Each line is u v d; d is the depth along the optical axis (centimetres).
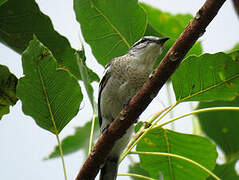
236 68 748
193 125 1044
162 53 1095
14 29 884
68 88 768
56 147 1023
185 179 942
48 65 741
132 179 993
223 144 1042
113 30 977
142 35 973
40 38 895
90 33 979
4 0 835
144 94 650
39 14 869
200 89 781
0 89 870
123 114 672
